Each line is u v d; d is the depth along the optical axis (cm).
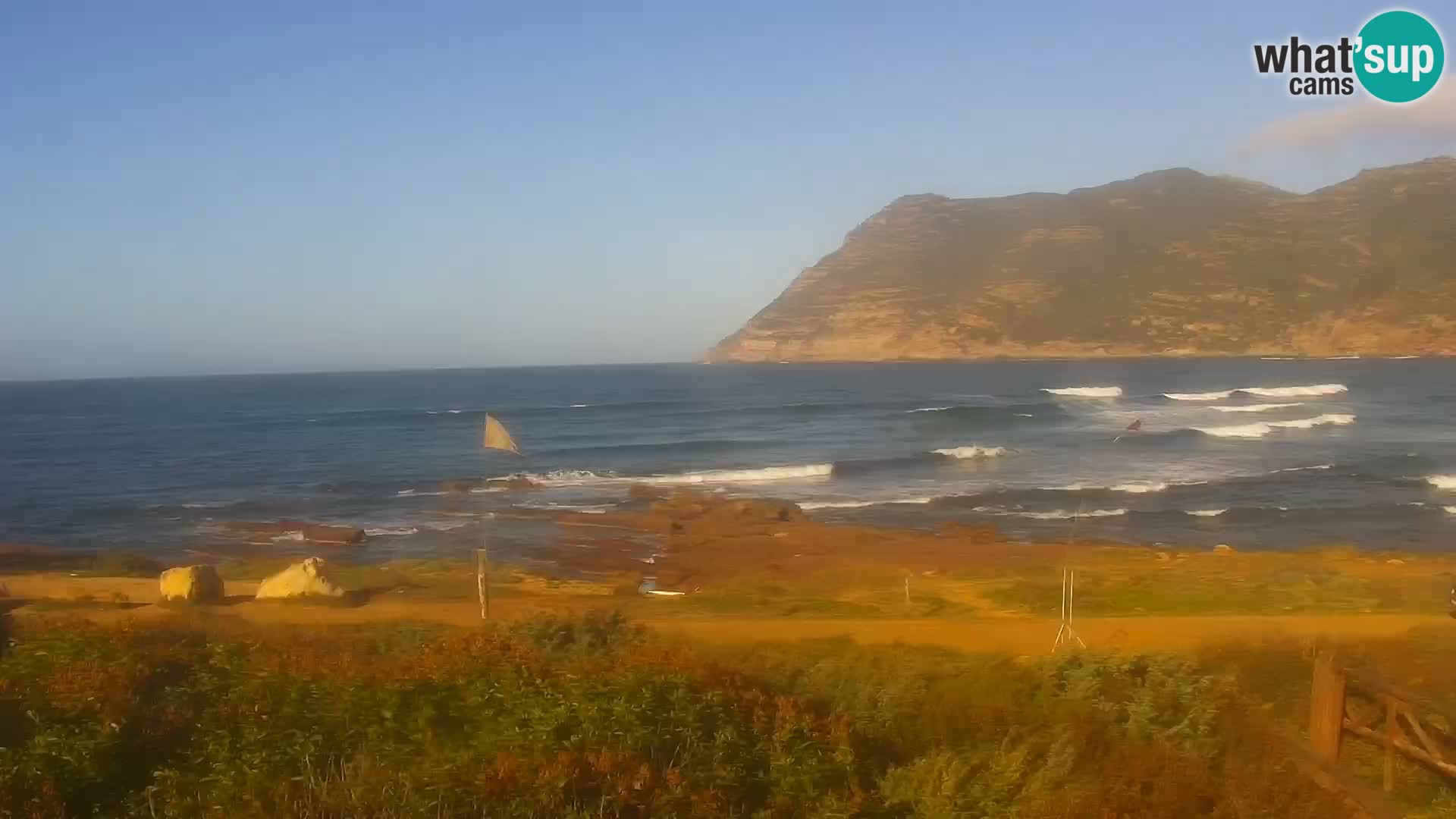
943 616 1634
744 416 7738
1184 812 610
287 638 1057
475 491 4150
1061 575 2106
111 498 4106
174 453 5900
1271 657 937
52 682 716
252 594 2036
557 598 2000
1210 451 4994
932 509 3512
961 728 732
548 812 548
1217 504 3488
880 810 610
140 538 3153
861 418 7294
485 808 550
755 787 622
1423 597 1753
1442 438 5341
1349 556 2430
